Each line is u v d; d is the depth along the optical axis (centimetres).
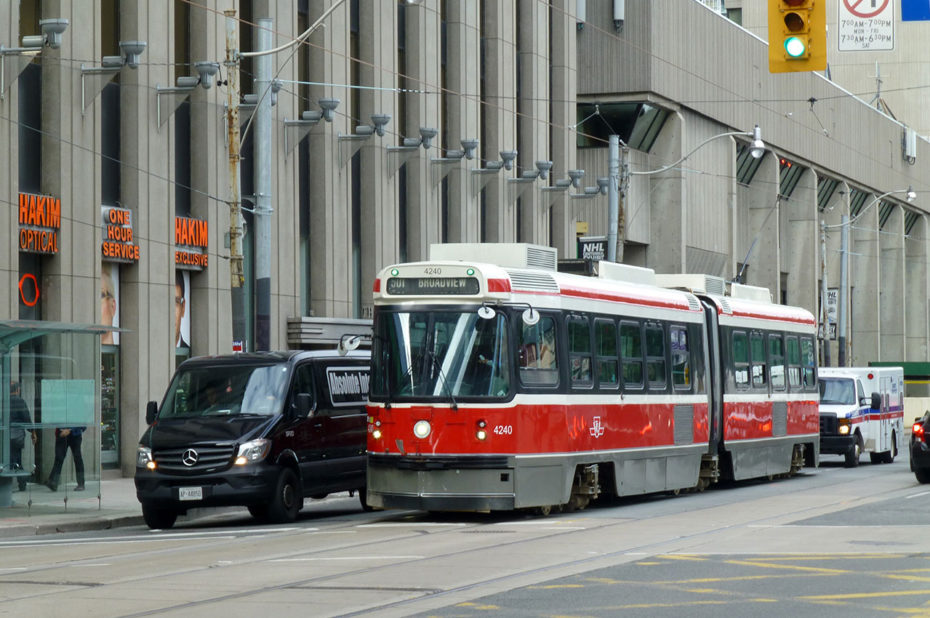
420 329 2684
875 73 13788
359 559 2031
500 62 6159
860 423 4991
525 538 2314
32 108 3791
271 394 2905
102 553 2272
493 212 6103
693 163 8338
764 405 3909
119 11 4081
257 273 3559
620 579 1767
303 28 4894
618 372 3036
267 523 2878
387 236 5306
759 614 1484
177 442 2812
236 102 3453
